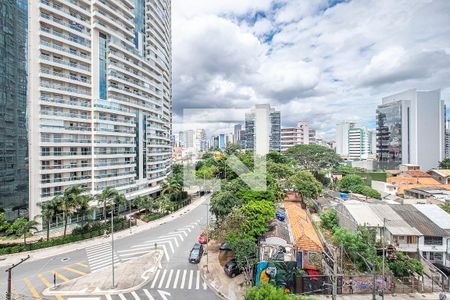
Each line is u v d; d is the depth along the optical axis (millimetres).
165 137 69125
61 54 39969
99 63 45812
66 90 40625
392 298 21000
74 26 42062
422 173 67875
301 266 23656
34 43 37438
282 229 30078
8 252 30000
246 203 30797
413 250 28016
